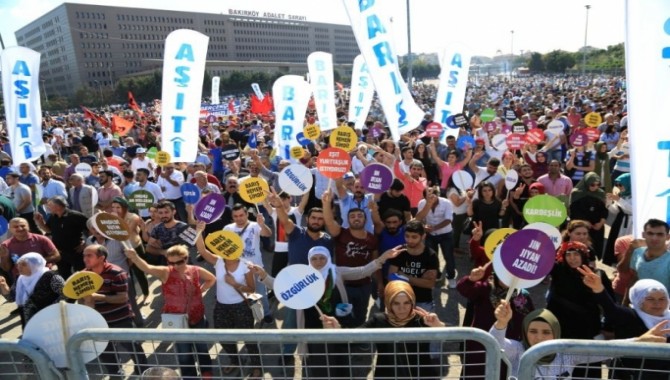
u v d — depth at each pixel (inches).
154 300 248.1
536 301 224.7
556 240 138.0
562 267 140.0
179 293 162.2
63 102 3417.8
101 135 740.7
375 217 225.6
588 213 237.8
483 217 250.8
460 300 229.5
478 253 177.8
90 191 306.3
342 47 6171.3
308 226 187.2
